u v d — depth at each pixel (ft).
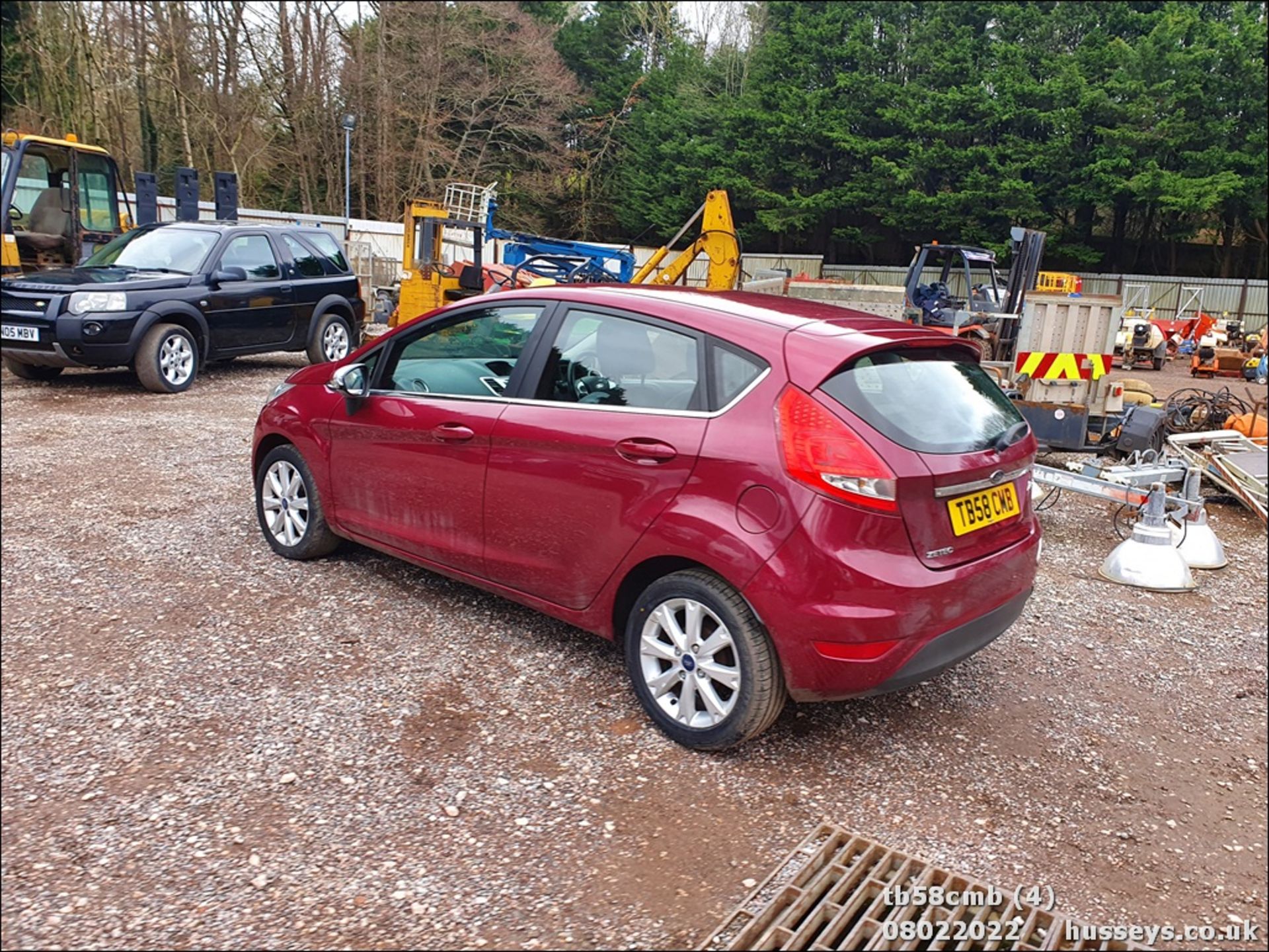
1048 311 30.30
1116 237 131.75
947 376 11.64
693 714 11.00
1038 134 127.03
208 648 13.05
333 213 120.78
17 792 9.53
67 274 33.50
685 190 135.54
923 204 123.44
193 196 55.31
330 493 15.56
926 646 10.24
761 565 10.04
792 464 9.96
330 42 116.67
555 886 8.66
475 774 10.37
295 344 38.91
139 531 17.95
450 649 13.42
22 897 8.07
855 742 11.72
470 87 120.78
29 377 35.45
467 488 13.15
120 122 101.71
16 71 98.78
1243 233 131.13
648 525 11.02
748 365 10.73
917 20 132.98
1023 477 12.00
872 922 8.37
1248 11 128.88
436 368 14.01
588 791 10.19
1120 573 19.13
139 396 32.91
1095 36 126.11
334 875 8.62
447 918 8.16
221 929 7.86
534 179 128.67
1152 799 11.00
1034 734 12.34
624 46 152.76
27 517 18.54
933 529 10.35
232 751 10.55
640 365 11.65
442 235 50.78
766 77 135.85
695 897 8.62
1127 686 14.11
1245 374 68.13
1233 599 18.62
